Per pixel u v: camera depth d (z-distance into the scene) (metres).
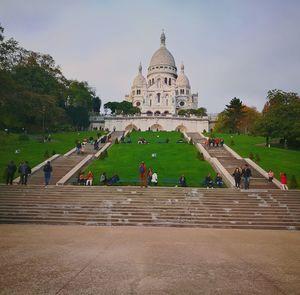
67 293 8.17
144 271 10.26
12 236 16.80
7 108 63.84
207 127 114.25
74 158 47.81
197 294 8.26
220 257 12.46
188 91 178.00
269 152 54.69
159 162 46.69
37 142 63.12
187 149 56.44
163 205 25.48
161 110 161.88
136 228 21.00
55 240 15.71
